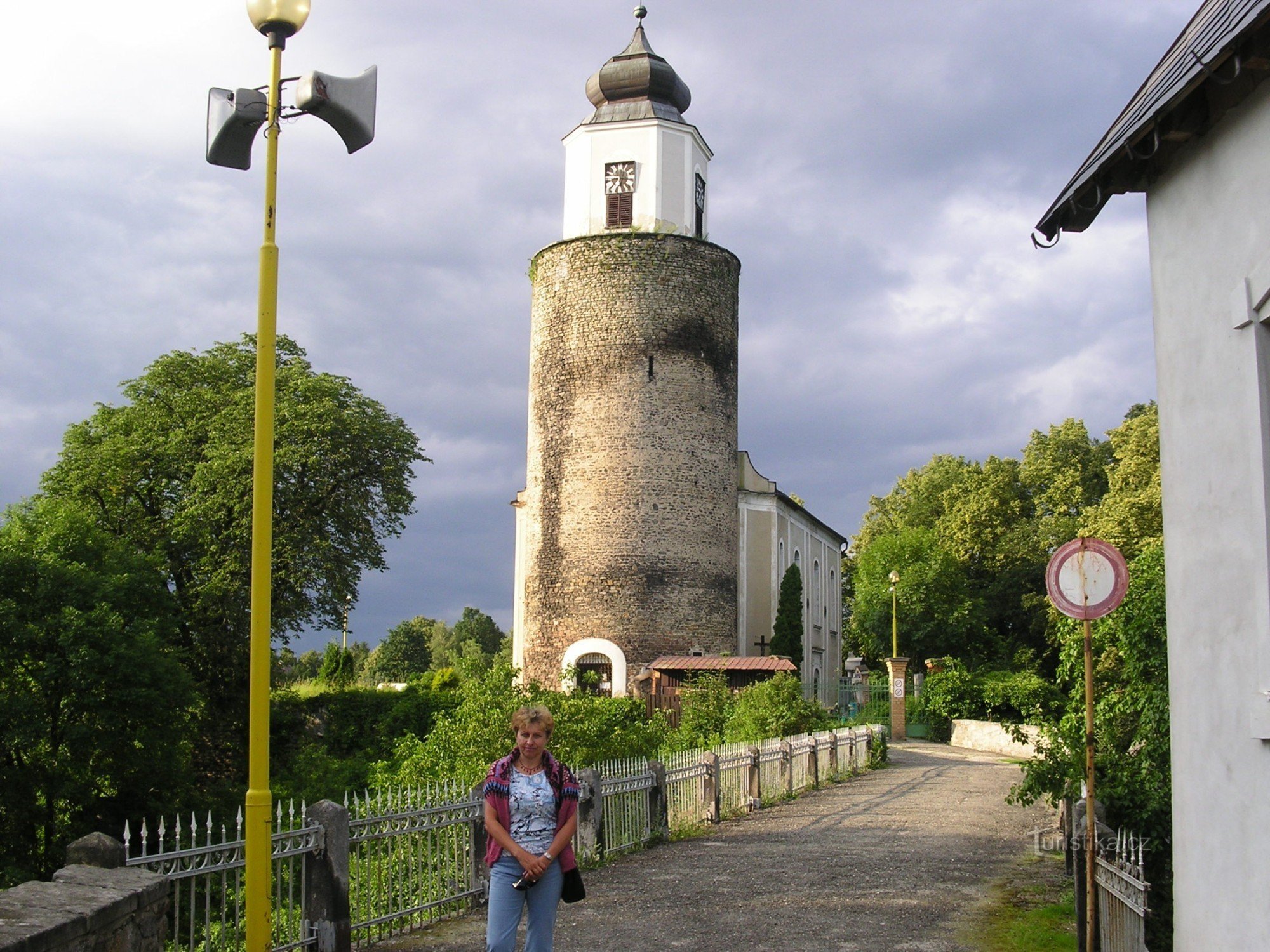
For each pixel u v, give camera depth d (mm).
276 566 40375
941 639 61281
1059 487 65375
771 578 50281
